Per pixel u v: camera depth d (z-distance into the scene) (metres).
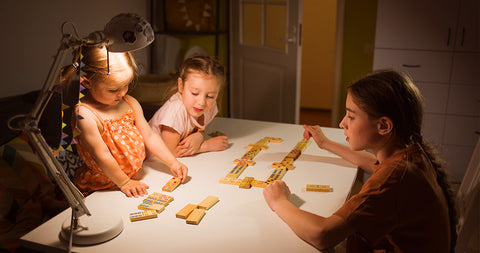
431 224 1.00
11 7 2.07
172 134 1.54
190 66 1.48
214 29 3.51
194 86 1.48
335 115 4.20
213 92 1.51
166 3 3.38
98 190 1.29
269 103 3.82
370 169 1.49
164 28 3.48
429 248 1.02
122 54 1.20
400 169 0.99
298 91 3.53
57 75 0.93
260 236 1.03
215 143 1.65
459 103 3.19
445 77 3.17
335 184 1.34
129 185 1.27
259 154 1.62
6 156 1.37
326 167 1.49
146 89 2.62
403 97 1.01
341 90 4.11
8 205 1.31
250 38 3.85
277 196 1.17
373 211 0.96
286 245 1.00
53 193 1.49
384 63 3.28
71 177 1.58
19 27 2.13
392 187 0.97
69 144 1.12
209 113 1.72
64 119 1.57
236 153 1.63
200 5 3.40
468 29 3.03
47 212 1.45
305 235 1.00
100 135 1.26
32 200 1.39
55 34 2.38
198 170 1.45
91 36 0.96
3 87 2.08
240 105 4.11
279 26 3.54
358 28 3.89
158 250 0.97
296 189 1.30
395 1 3.13
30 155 1.46
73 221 1.00
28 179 1.40
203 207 1.16
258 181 1.34
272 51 3.62
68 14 2.46
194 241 1.01
